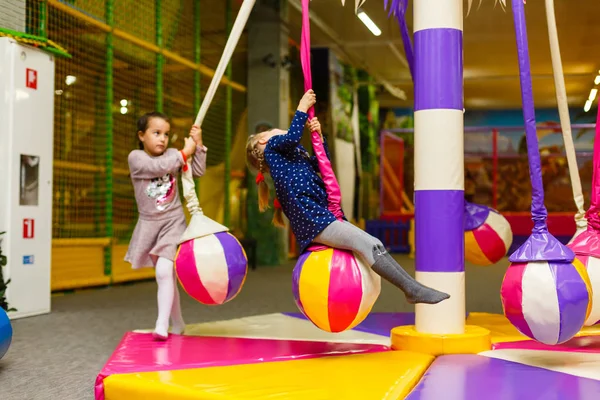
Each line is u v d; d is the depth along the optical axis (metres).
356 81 15.59
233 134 10.90
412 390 2.13
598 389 2.13
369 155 16.34
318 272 2.47
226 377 2.27
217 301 3.02
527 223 13.11
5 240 4.66
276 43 10.69
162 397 2.16
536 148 2.57
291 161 2.77
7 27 5.03
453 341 2.76
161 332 3.14
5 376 2.92
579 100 19.30
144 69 8.54
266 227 10.52
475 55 14.54
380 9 11.14
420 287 2.46
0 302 4.62
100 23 7.06
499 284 7.32
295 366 2.46
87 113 7.93
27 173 4.84
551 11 2.93
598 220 2.98
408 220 14.36
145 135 3.40
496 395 2.05
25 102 4.80
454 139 2.89
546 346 2.88
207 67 10.16
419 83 2.93
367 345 2.99
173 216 3.39
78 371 3.02
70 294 6.52
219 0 10.12
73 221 7.39
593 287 2.81
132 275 7.71
